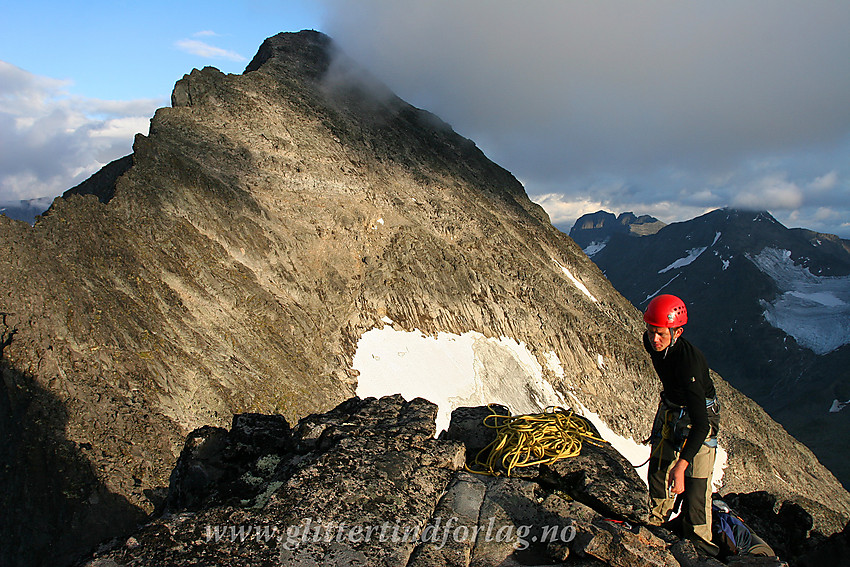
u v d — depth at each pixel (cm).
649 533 600
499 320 6125
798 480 6962
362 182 6347
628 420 6266
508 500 637
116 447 2470
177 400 2967
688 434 661
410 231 6141
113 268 3406
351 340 5000
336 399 4112
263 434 830
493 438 804
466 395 5219
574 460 715
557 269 8044
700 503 670
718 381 7900
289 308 4534
